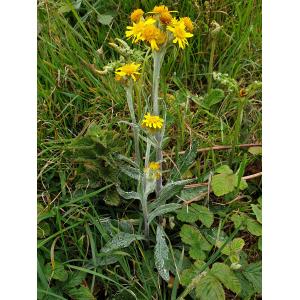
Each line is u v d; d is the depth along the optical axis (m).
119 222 0.32
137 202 0.34
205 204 0.34
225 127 0.38
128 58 0.34
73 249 0.31
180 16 0.42
